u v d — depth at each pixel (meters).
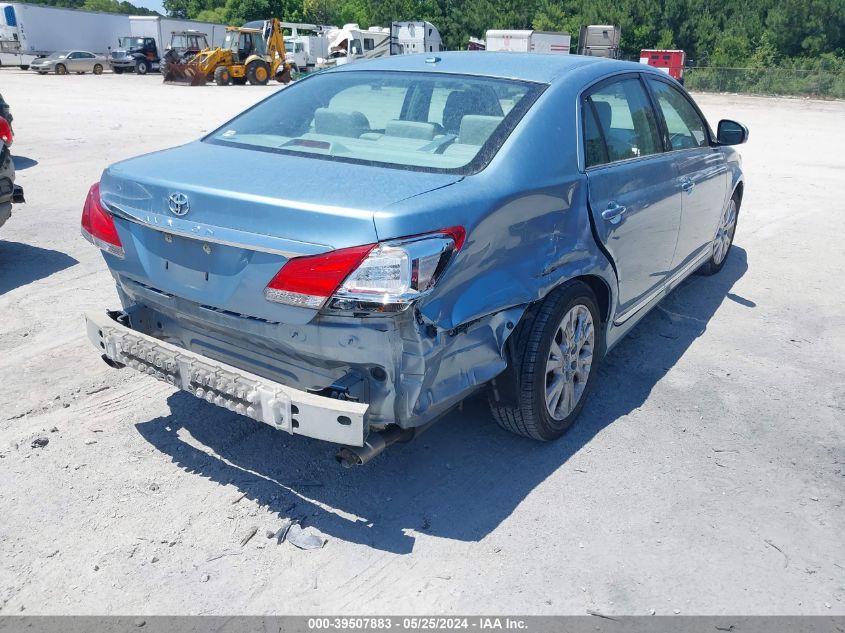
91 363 4.38
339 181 2.83
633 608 2.65
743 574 2.83
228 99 23.33
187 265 2.88
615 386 4.34
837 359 4.82
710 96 34.91
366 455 2.70
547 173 3.22
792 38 49.66
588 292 3.59
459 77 3.64
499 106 3.38
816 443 3.79
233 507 3.12
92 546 2.87
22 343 4.61
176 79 31.52
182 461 3.43
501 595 2.69
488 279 2.91
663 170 4.29
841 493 3.37
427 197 2.71
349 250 2.51
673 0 50.66
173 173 3.01
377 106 3.63
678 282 5.10
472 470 3.45
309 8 75.38
